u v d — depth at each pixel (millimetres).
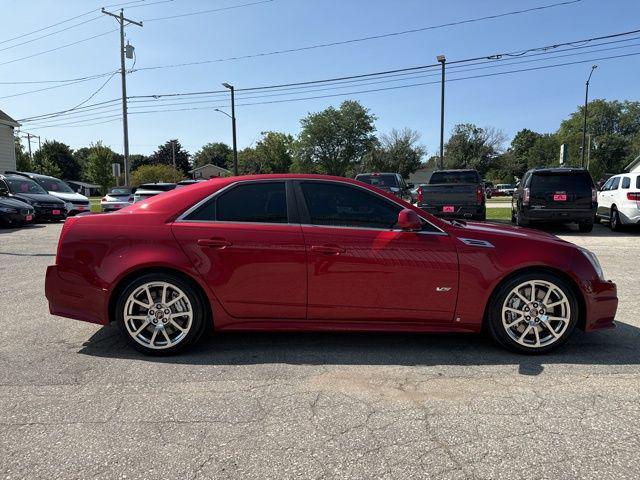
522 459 2588
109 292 4105
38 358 4105
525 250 4090
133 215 4230
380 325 4164
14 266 8570
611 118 99125
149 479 2438
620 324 5043
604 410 3129
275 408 3189
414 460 2586
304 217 4176
